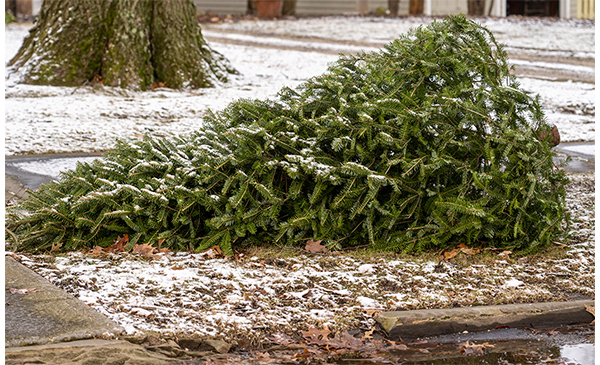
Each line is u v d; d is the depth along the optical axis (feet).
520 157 16.17
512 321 12.67
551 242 17.08
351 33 70.59
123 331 11.26
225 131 17.13
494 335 12.39
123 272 14.16
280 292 13.50
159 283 13.56
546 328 12.82
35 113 32.35
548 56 56.49
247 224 16.06
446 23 17.24
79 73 39.83
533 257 16.16
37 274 13.64
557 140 17.39
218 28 75.97
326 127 16.42
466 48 16.83
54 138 27.76
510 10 101.65
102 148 26.48
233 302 12.83
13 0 87.56
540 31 71.82
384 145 16.21
